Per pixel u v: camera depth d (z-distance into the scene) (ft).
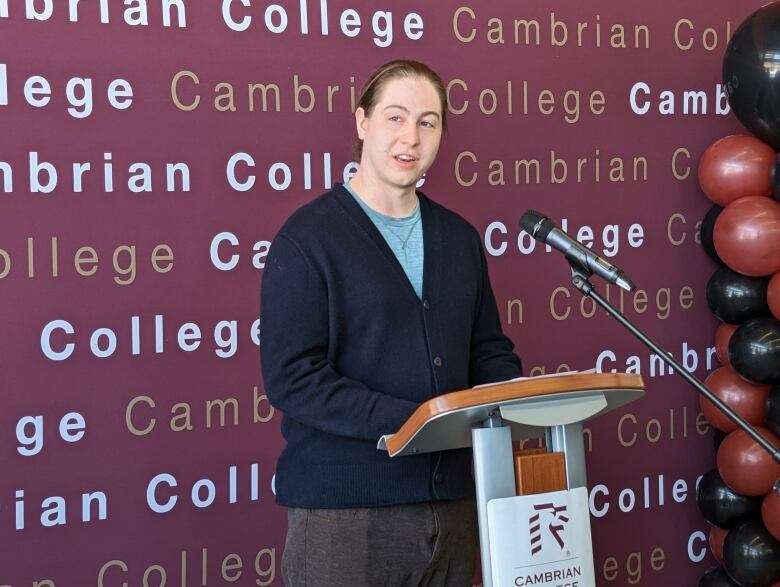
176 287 9.60
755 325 10.59
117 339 9.40
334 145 10.14
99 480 9.39
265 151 9.87
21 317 9.07
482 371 7.68
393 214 7.32
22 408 9.11
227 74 9.68
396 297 6.97
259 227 9.89
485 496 5.79
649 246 11.57
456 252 7.43
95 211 9.27
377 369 6.93
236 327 9.85
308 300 6.78
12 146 8.97
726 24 11.82
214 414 9.80
